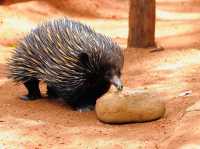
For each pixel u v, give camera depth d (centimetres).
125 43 2177
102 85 1077
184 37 2212
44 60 1088
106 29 2580
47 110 1121
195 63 1497
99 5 2975
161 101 1002
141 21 1794
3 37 2102
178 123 923
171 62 1544
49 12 2677
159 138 895
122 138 912
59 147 884
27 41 1138
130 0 1808
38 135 943
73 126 998
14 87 1351
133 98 989
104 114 995
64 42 1051
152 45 1809
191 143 804
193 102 1071
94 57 1027
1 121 1028
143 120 987
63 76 1056
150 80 1362
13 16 2388
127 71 1502
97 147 877
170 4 3588
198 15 3178
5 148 883
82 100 1112
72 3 2858
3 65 1645
